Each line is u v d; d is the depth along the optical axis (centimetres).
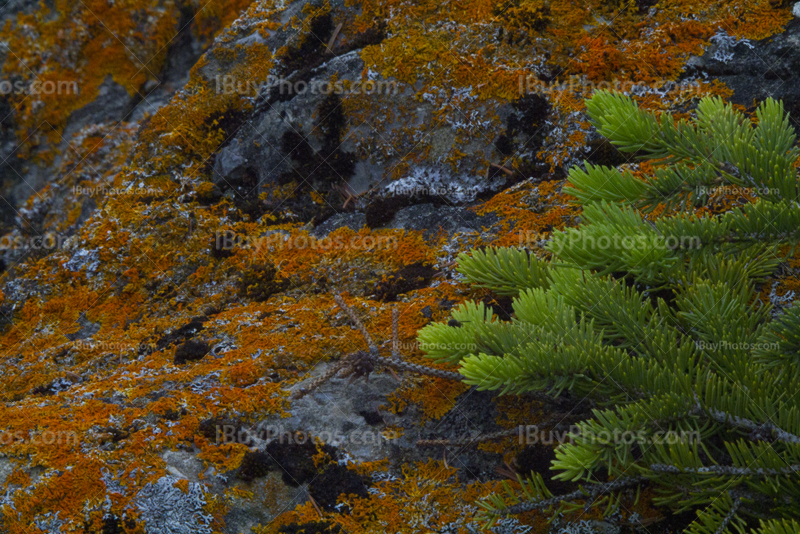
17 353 264
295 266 269
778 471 147
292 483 194
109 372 241
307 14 313
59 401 218
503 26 292
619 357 165
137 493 188
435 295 237
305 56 310
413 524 188
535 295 183
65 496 186
